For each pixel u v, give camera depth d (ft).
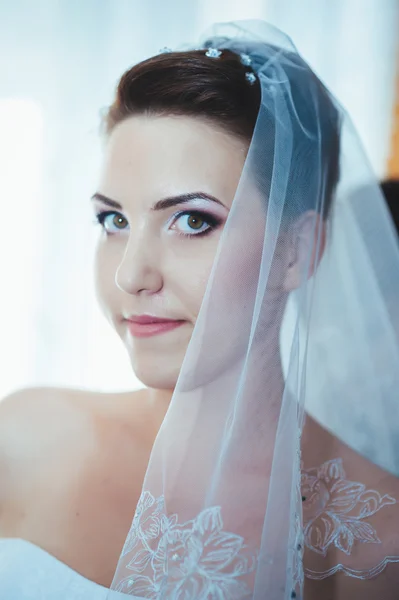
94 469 3.21
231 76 2.76
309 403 3.31
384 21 6.43
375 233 3.20
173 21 6.24
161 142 2.68
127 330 2.90
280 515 2.30
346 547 2.83
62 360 5.23
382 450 3.13
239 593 2.18
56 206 5.06
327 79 6.46
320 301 3.22
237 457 2.44
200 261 2.67
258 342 2.56
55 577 2.80
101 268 2.95
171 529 2.34
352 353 3.25
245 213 2.61
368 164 3.22
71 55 6.07
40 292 5.22
